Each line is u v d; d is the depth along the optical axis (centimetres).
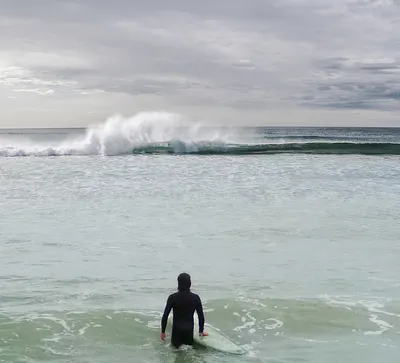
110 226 1345
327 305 757
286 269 968
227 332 661
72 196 1808
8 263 998
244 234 1261
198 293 818
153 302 776
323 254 1080
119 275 924
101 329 664
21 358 573
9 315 709
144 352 598
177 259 1038
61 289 837
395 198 1797
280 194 1873
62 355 584
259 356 590
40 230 1292
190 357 586
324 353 596
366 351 601
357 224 1380
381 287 853
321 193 1897
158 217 1461
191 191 1928
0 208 1586
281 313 725
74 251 1095
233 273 940
